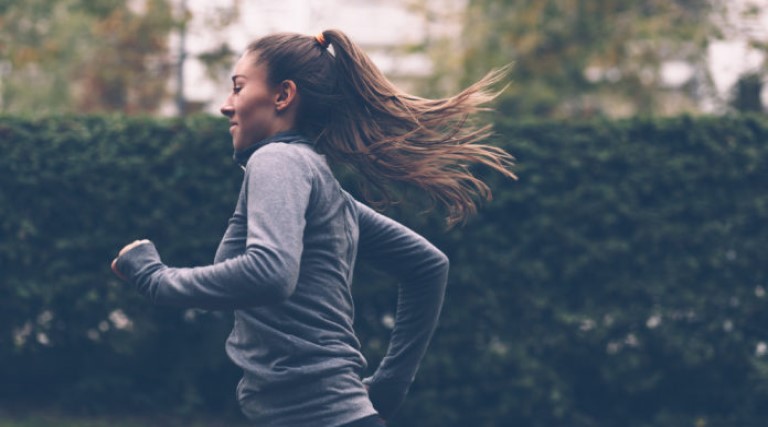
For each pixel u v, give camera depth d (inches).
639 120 221.1
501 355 218.2
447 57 437.1
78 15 412.5
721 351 220.2
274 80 82.7
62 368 239.1
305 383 77.9
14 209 227.1
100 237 226.7
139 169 225.9
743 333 221.8
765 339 221.9
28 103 490.6
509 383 219.0
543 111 472.7
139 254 76.8
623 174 219.9
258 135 83.3
